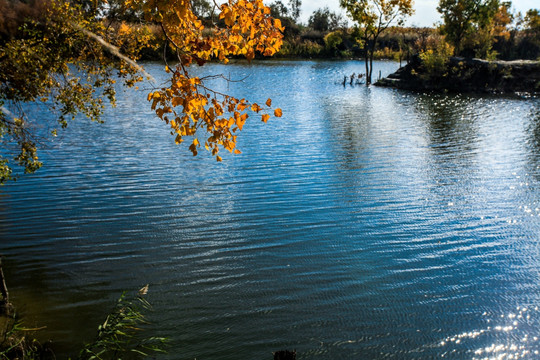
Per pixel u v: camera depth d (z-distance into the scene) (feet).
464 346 26.71
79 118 88.53
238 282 33.35
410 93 150.92
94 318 28.86
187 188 53.11
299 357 25.68
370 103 125.49
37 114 86.28
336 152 70.54
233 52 14.51
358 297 31.73
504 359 25.67
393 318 29.37
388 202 49.49
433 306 30.71
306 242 39.91
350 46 298.76
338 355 25.91
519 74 160.86
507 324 28.76
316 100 128.57
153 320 28.84
